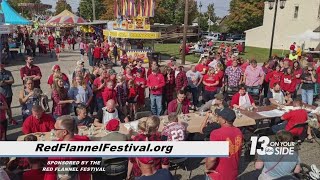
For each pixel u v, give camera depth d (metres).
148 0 23.98
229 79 11.09
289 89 10.30
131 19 23.91
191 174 6.27
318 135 8.35
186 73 11.09
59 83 7.17
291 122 7.03
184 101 7.68
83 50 27.08
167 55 32.16
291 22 41.03
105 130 6.08
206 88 10.53
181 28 56.50
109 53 23.20
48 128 5.99
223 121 4.17
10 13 17.64
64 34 45.97
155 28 52.94
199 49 31.89
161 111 9.63
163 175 3.46
